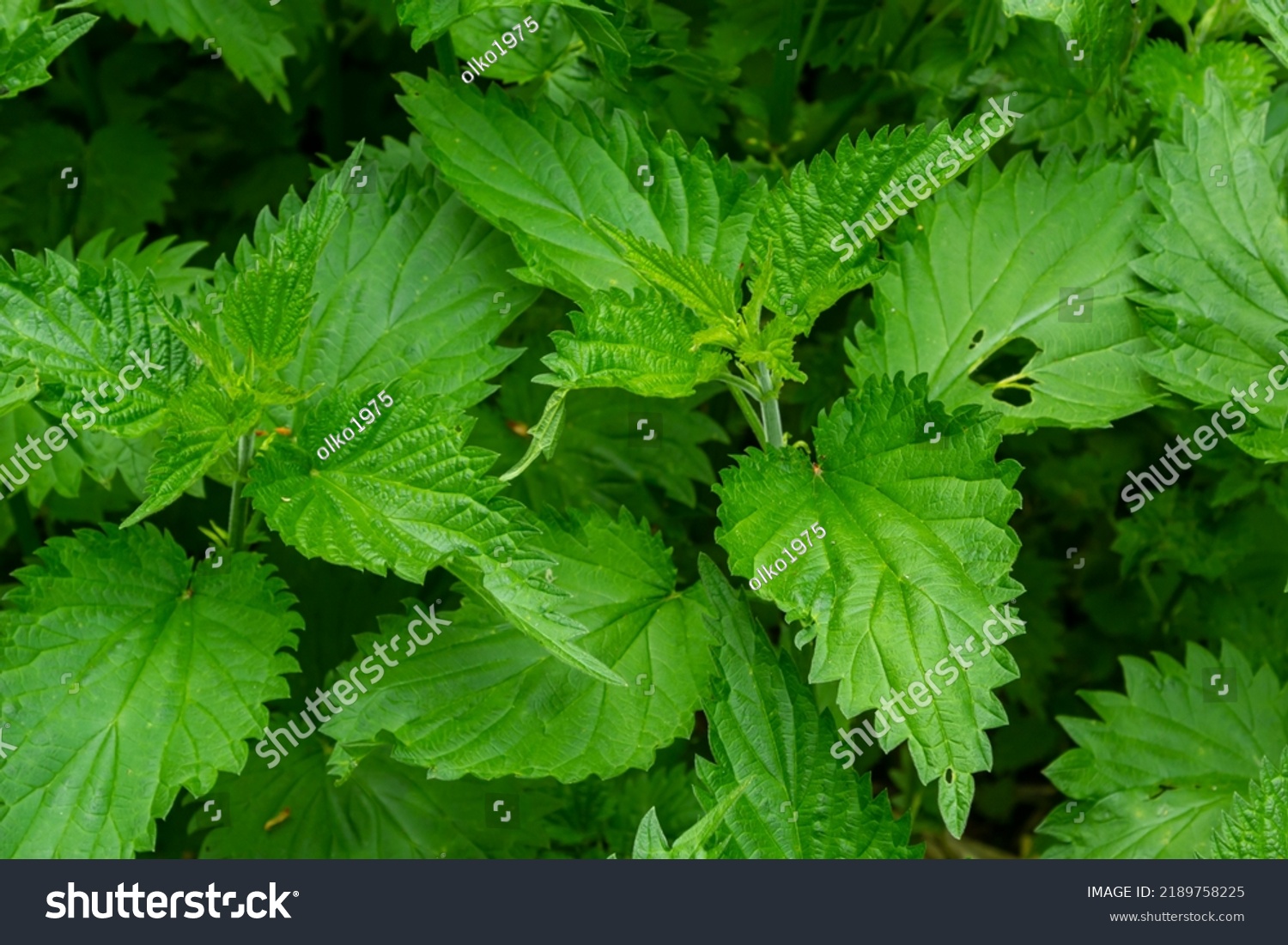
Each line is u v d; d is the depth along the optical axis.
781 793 1.00
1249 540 1.16
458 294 1.04
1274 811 1.01
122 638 1.00
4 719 0.98
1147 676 1.08
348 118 1.29
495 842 1.05
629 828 1.12
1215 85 1.07
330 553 0.97
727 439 1.15
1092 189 1.06
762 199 1.04
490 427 1.14
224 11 1.15
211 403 0.99
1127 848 1.06
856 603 0.98
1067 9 1.05
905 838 1.00
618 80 1.09
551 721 1.01
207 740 0.99
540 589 0.97
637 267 0.99
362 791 1.06
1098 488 1.24
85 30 1.01
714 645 1.02
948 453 0.99
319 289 1.04
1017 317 1.05
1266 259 1.05
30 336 0.99
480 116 1.04
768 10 1.21
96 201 1.22
